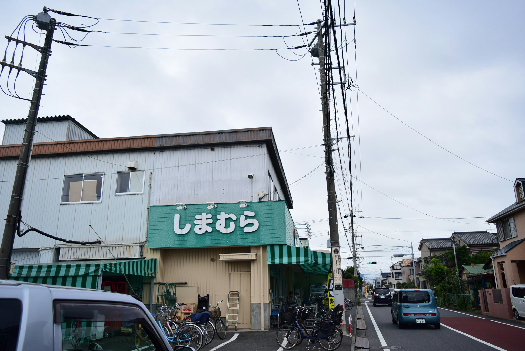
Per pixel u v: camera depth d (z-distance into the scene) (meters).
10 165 17.98
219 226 15.62
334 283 14.20
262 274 15.21
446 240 58.47
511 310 20.77
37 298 2.20
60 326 2.28
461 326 17.58
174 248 15.94
